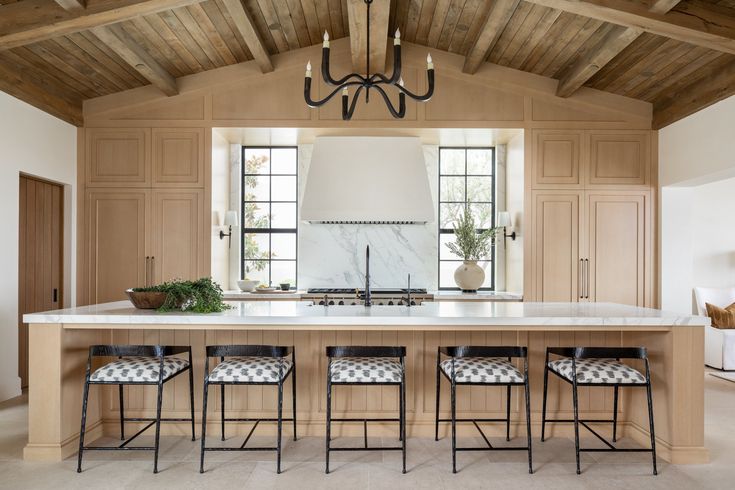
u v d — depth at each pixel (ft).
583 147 15.64
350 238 18.08
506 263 17.99
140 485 8.07
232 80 15.61
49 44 12.42
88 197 15.67
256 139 17.29
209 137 15.69
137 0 10.36
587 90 15.57
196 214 15.67
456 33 14.35
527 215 15.64
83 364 9.81
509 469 8.75
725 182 20.02
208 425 10.32
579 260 15.57
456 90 15.67
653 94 14.99
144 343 10.25
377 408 10.30
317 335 10.25
